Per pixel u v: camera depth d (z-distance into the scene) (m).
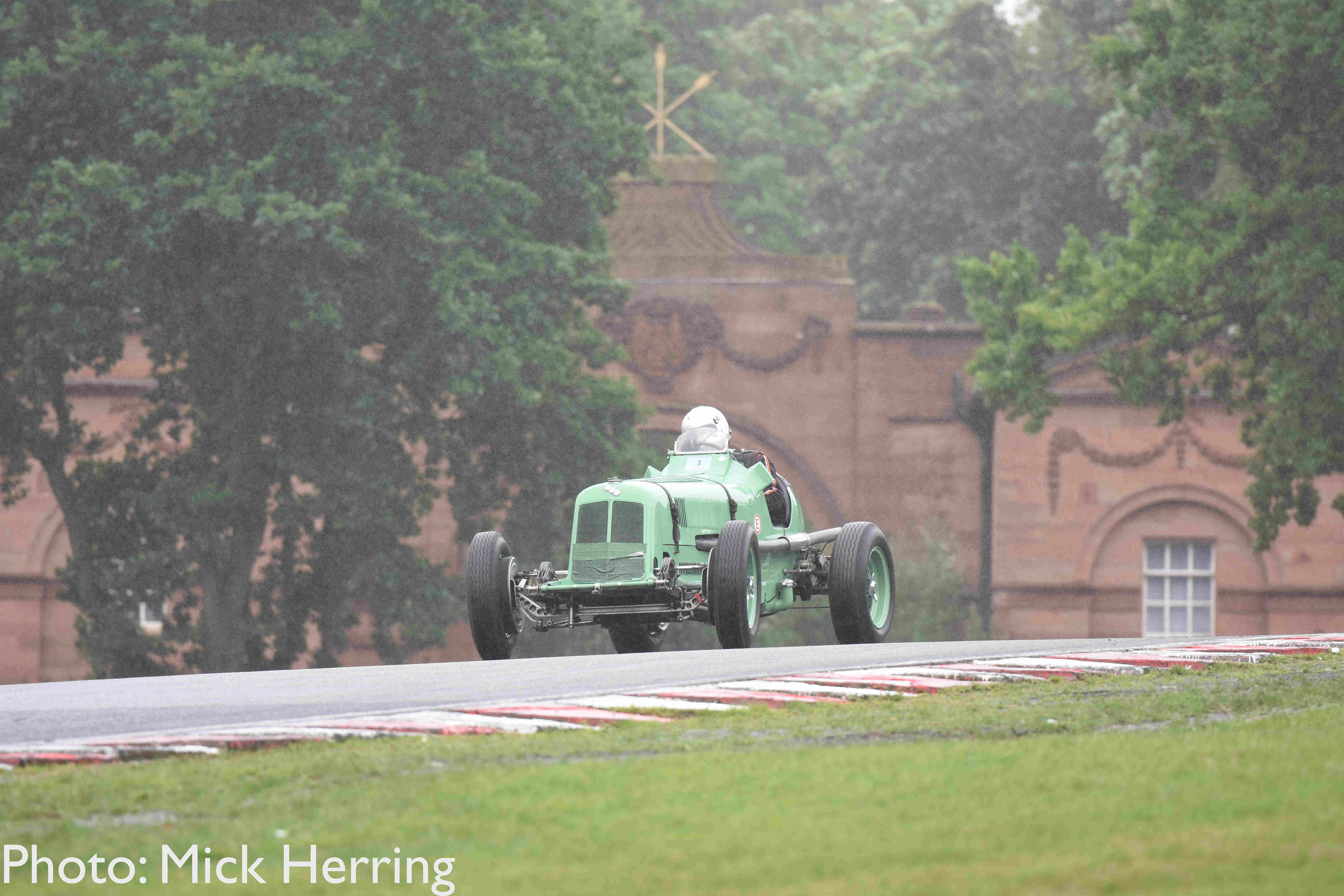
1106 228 191.88
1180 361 114.19
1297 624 137.88
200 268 91.50
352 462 98.62
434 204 98.81
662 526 50.19
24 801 25.41
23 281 88.19
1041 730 31.09
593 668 44.16
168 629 101.19
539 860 20.16
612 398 118.06
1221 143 102.62
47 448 100.31
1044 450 140.50
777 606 54.22
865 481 146.38
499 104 101.88
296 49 92.31
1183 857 19.08
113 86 88.38
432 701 37.31
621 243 147.62
